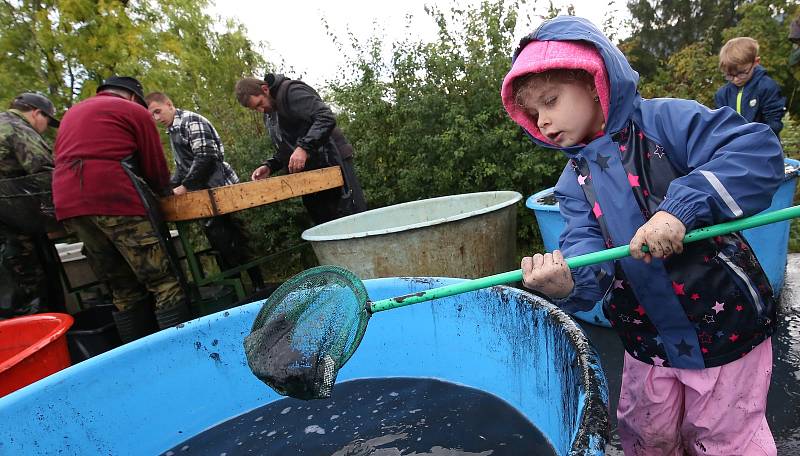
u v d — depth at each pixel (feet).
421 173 13.47
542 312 4.52
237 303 10.68
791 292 7.87
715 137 3.37
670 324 3.81
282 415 5.92
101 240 8.39
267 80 10.57
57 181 8.13
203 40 22.82
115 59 21.25
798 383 5.63
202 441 5.73
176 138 11.85
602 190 3.81
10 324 7.96
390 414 5.50
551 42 3.69
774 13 25.85
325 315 3.93
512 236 9.23
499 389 5.53
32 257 10.08
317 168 10.93
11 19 20.68
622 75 3.59
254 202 9.05
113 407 5.41
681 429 4.10
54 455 4.97
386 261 7.85
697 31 49.16
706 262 3.59
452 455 4.55
